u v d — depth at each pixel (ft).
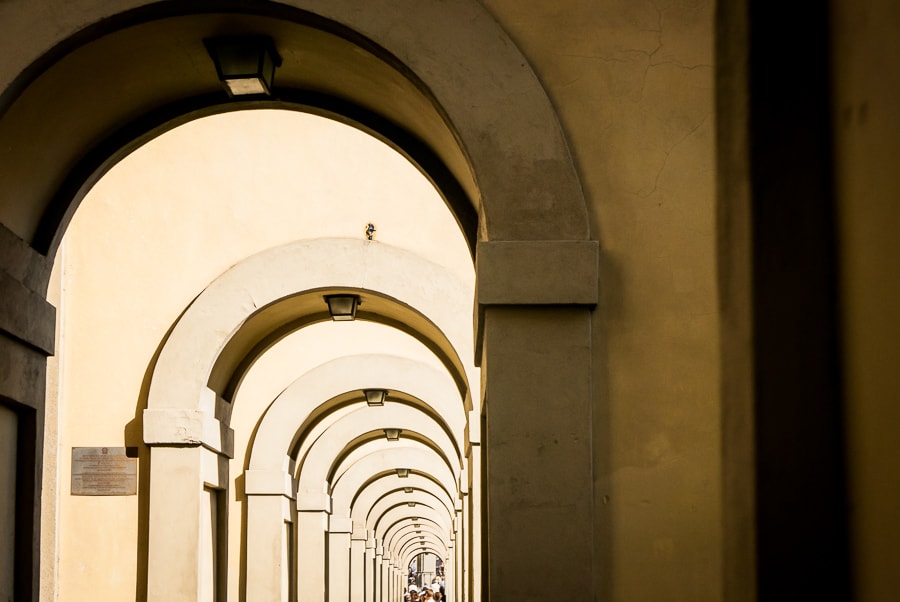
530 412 17.31
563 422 17.29
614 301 17.63
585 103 18.13
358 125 23.73
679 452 17.26
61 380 35.96
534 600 16.89
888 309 15.20
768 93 17.87
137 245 38.01
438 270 38.68
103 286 37.47
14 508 21.29
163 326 37.76
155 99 23.27
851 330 16.49
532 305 17.51
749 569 16.85
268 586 49.08
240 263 37.91
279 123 40.04
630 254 17.74
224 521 39.14
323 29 19.02
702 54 18.19
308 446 65.57
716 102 18.06
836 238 17.07
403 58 18.22
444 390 53.47
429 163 23.22
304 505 64.34
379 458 84.99
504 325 17.52
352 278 38.37
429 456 84.94
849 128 16.55
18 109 19.81
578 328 17.49
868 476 15.87
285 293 37.91
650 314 17.60
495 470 17.21
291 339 53.42
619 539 17.08
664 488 17.19
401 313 41.19
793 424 17.07
